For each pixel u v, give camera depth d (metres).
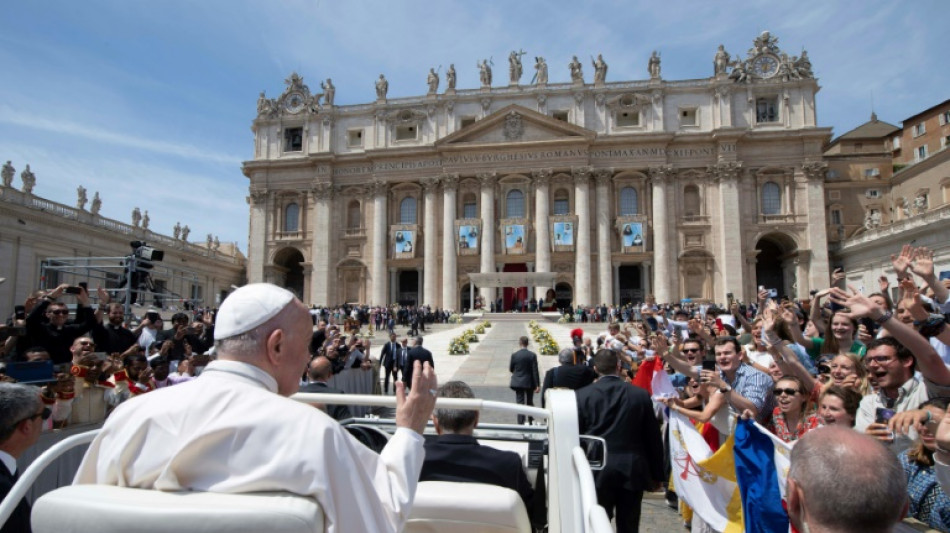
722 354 6.54
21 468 5.12
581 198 53.22
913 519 3.56
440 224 56.25
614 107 54.88
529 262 54.84
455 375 19.86
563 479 3.02
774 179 52.97
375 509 2.00
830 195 56.44
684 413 5.65
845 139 59.91
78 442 2.83
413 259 55.91
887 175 56.25
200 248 55.19
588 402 5.69
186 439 1.90
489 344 29.83
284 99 60.59
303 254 58.34
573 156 53.72
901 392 4.56
